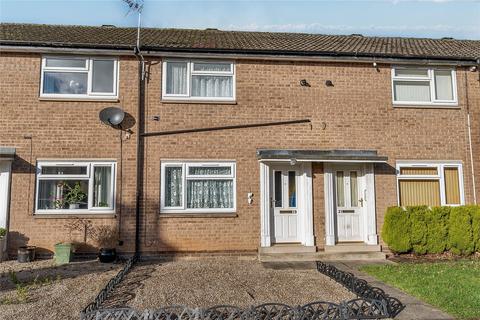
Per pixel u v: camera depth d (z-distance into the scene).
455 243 11.20
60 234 10.91
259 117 11.90
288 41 14.30
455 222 11.27
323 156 11.39
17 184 10.92
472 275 8.59
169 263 10.45
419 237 11.11
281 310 6.02
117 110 11.36
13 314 6.11
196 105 11.75
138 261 10.68
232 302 6.79
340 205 12.01
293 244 11.57
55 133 11.21
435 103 12.52
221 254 11.27
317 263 9.77
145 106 11.60
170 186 11.50
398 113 12.37
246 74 12.04
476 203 12.22
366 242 11.77
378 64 12.51
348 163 11.98
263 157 11.33
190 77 11.88
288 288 7.79
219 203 11.56
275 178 11.88
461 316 5.95
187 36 14.43
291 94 12.09
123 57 11.71
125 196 11.22
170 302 6.73
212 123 11.73
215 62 12.03
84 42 11.72
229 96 12.00
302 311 5.71
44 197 11.09
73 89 11.53
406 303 6.64
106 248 10.57
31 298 7.01
